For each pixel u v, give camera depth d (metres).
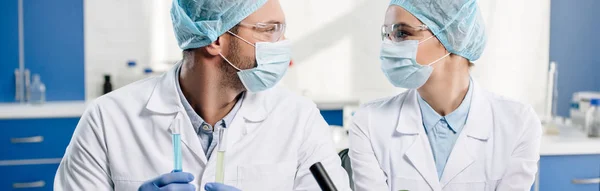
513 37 4.36
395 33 1.86
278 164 1.67
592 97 3.20
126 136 1.66
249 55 1.56
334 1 4.39
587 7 4.12
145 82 1.75
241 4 1.52
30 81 4.07
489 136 1.92
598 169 2.81
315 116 1.77
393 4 1.87
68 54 4.11
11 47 4.03
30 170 3.71
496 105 1.98
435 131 1.94
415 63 1.84
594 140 2.82
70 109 3.73
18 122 3.68
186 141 1.63
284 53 1.59
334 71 4.43
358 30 4.42
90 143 1.65
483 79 4.39
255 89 1.62
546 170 2.77
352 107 4.06
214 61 1.58
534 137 1.93
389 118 1.97
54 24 4.07
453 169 1.89
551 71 3.23
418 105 1.96
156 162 1.63
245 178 1.64
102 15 4.18
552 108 3.43
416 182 1.90
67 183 1.65
